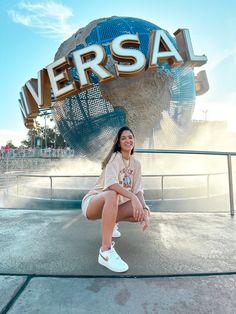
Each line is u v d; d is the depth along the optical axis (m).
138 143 6.99
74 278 1.71
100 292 1.53
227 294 1.50
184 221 3.23
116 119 6.67
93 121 6.75
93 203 1.99
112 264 1.80
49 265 1.92
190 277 1.72
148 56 6.32
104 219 1.88
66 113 7.04
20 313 1.33
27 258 2.06
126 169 2.10
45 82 6.61
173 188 6.21
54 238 2.58
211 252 2.17
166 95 6.91
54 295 1.51
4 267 1.89
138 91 6.56
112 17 7.32
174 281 1.66
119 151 2.08
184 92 7.27
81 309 1.37
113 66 6.48
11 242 2.46
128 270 1.81
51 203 5.85
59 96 6.28
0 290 1.57
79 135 7.11
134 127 6.74
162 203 5.70
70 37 7.45
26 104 7.11
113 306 1.39
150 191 5.92
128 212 2.04
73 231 2.83
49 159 24.73
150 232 2.77
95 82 6.56
